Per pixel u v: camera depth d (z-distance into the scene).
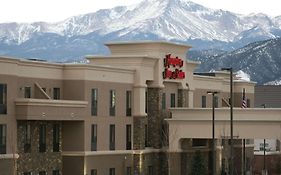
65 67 129.25
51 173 125.00
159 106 148.25
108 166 135.38
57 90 128.00
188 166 152.12
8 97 114.19
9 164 114.19
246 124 142.88
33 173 120.19
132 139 142.50
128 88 141.38
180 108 149.62
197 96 166.38
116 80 137.75
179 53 154.00
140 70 142.75
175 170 148.00
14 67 115.50
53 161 125.44
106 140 135.00
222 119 145.00
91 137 130.50
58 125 126.88
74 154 127.81
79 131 128.00
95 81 131.62
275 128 141.00
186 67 156.75
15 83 115.62
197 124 146.50
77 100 128.25
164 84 150.88
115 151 137.25
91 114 130.50
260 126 142.00
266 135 141.75
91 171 130.25
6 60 113.62
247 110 143.12
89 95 129.88
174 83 154.38
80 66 128.62
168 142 148.75
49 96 124.50
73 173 127.88
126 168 140.62
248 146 181.75
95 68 131.50
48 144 124.00
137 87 142.62
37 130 121.25
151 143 147.88
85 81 128.75
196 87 166.12
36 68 123.00
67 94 129.00
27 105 115.00
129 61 143.12
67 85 129.12
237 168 174.38
